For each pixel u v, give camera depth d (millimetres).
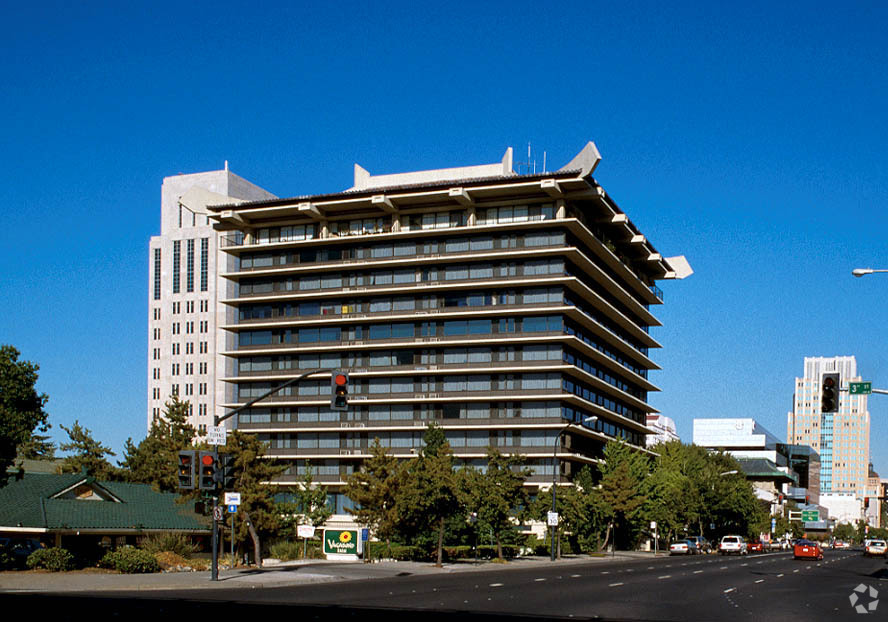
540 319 92875
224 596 29375
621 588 37031
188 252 159000
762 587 39688
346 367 98500
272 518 46469
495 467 65938
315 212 97562
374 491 58625
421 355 96438
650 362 122688
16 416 39812
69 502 51719
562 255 92125
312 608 25453
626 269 108125
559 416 91688
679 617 25359
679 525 105562
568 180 89062
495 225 93000
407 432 95750
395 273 98000
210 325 155375
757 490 181875
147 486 60750
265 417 101125
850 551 146875
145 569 39219
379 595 31078
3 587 30406
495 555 69750
